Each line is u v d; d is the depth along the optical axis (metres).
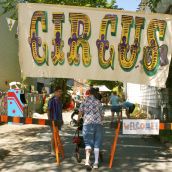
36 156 11.21
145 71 10.75
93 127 9.51
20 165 9.97
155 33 10.77
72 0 17.52
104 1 18.02
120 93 23.31
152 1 14.66
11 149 12.47
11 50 29.22
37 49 10.30
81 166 9.87
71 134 16.41
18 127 18.84
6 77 29.30
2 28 27.77
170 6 17.09
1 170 9.39
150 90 24.42
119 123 10.11
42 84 36.81
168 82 15.57
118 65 10.59
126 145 13.54
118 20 10.53
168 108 17.94
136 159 10.90
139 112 27.47
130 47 10.64
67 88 22.91
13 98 19.59
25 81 28.84
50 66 10.34
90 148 9.51
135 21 10.63
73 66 10.41
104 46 10.50
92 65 10.46
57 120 10.55
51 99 10.82
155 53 10.79
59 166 9.86
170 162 10.52
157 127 10.10
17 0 16.92
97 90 9.83
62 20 10.33
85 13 10.38
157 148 12.90
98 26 10.45
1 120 10.35
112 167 9.78
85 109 9.59
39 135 15.99
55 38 10.34
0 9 24.95
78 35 10.39
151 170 9.50
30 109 24.72
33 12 10.27
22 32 10.25
